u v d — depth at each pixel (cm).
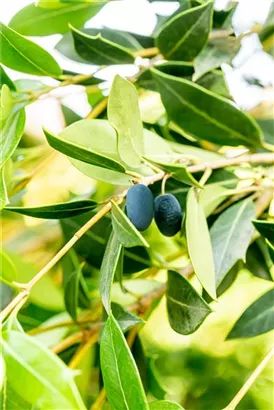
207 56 39
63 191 51
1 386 27
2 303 40
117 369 27
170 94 38
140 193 31
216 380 53
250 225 37
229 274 40
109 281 30
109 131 34
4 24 36
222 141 39
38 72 38
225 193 38
